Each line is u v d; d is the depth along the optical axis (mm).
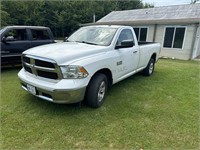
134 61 4773
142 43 5949
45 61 2967
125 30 4445
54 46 3697
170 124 3078
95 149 2406
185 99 4234
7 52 6070
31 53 3227
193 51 12492
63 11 35531
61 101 2936
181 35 12656
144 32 14859
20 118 3074
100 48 3596
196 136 2764
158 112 3504
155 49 6281
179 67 8453
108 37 4031
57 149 2381
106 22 16891
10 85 4738
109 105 3725
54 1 35656
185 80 5957
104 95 3758
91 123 3002
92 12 37156
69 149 2389
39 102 3701
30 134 2652
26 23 32906
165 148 2479
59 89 2836
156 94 4496
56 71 2906
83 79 3012
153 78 6082
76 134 2695
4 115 3150
